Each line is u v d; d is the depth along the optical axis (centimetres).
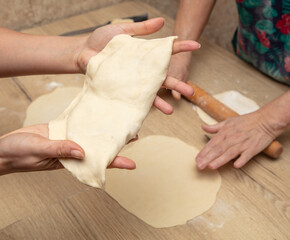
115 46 86
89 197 102
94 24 179
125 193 104
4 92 139
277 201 101
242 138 107
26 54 103
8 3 167
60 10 183
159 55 79
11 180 107
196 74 148
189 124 126
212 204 100
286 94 108
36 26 182
